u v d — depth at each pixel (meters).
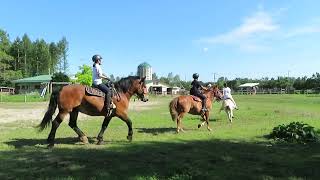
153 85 114.44
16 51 137.88
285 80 131.00
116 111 13.58
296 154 11.49
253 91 111.75
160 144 13.20
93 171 9.08
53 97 12.54
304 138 14.17
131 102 53.19
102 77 13.17
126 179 8.41
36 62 141.38
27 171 9.03
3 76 98.38
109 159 10.40
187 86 148.75
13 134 15.81
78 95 12.61
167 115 27.67
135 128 18.75
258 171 9.31
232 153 11.52
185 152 11.59
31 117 24.66
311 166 9.86
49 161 10.11
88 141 13.91
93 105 12.91
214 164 10.03
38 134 15.81
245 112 30.52
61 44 151.00
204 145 12.98
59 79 81.19
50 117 12.50
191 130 18.08
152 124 20.84
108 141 14.06
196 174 8.89
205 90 17.97
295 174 9.02
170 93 107.44
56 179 8.28
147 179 8.42
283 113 29.33
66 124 20.20
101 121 22.06
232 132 16.88
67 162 9.98
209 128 18.05
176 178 8.53
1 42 100.50
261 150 12.14
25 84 94.25
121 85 13.83
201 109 17.45
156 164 9.90
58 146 12.70
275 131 14.98
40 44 142.12
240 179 8.58
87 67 78.00
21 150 11.74
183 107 16.78
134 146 12.70
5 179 8.36
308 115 27.22
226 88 22.45
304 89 113.94
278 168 9.64
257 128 18.53
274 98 67.00
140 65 114.00
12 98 55.50
